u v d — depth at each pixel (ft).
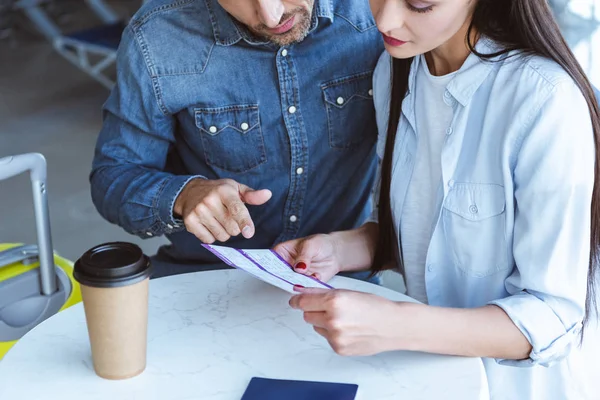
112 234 11.07
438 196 4.93
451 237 4.92
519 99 4.42
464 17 4.39
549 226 4.33
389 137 5.34
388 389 3.95
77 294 5.87
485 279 4.89
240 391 3.99
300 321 4.57
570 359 4.86
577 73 4.38
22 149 14.06
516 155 4.48
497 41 4.56
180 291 4.91
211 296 4.85
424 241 5.24
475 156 4.71
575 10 10.11
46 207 5.65
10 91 17.11
